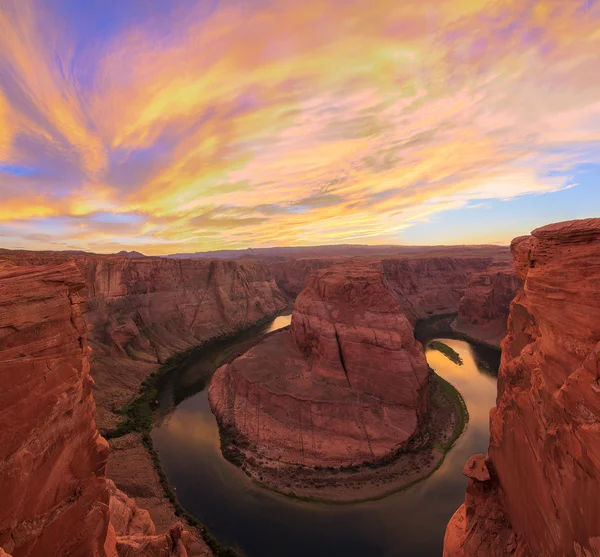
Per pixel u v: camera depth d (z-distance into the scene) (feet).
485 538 46.42
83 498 29.40
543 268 38.42
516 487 42.01
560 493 29.22
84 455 30.17
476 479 51.70
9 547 22.06
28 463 23.66
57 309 27.20
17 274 25.90
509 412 45.11
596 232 30.19
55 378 26.61
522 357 44.57
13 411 22.85
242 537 79.56
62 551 26.84
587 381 25.70
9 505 22.08
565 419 28.63
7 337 23.13
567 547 27.94
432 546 76.59
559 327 33.96
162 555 43.01
